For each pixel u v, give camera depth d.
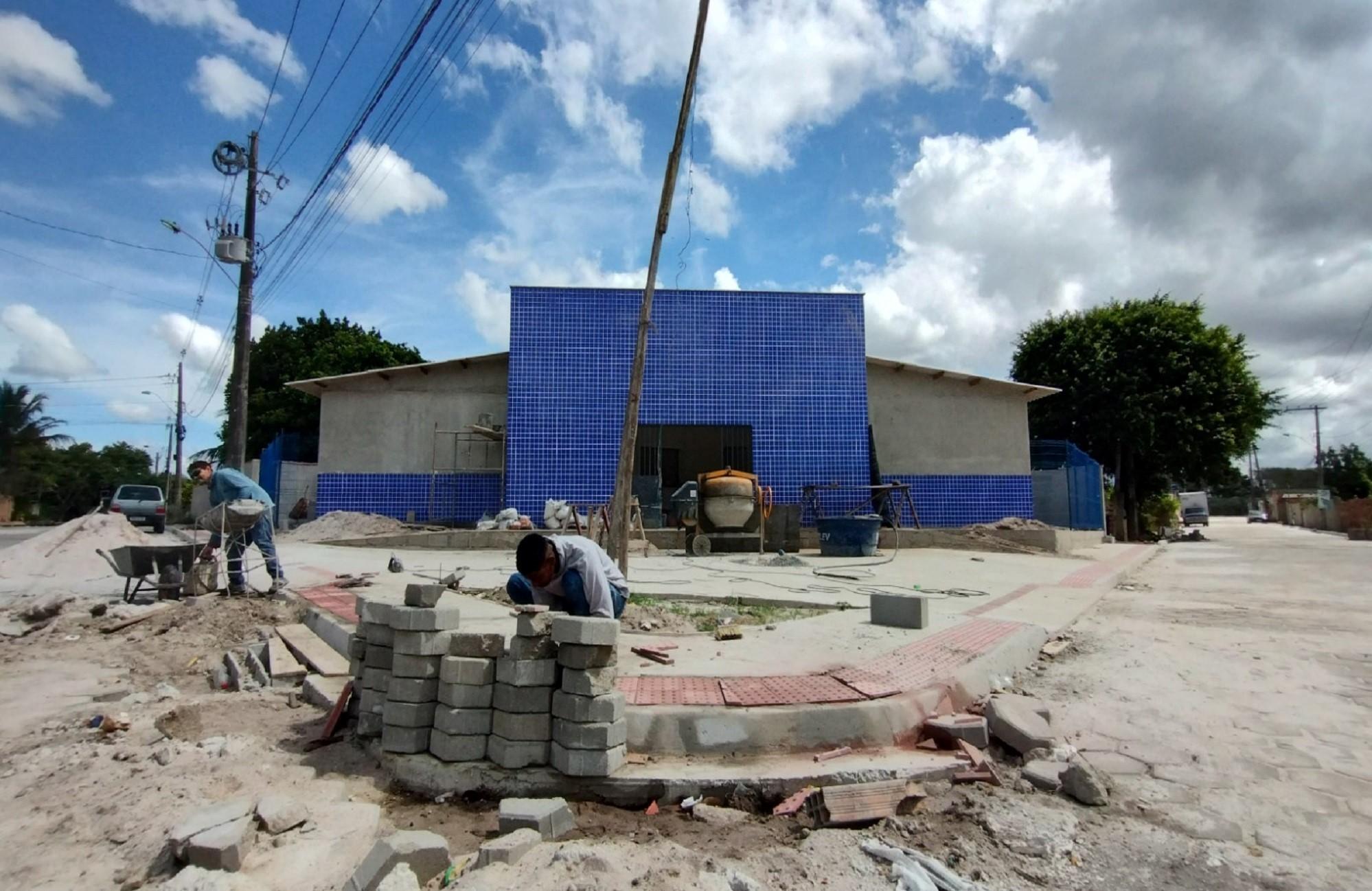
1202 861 3.16
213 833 2.96
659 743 3.94
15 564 10.85
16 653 6.93
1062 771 3.90
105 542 11.75
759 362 18.64
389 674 4.27
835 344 18.91
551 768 3.75
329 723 4.51
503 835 3.18
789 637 6.05
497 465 18.86
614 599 5.02
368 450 18.64
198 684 6.12
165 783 3.71
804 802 3.56
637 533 14.91
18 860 3.03
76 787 3.76
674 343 18.45
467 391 18.97
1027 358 29.75
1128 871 3.08
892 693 4.48
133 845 3.12
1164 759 4.18
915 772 3.83
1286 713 4.93
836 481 18.47
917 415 20.03
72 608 8.79
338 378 18.36
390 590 8.61
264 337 32.19
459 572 9.12
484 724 3.85
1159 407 26.23
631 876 2.85
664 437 22.66
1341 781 3.92
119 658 6.77
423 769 3.79
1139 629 7.64
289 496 20.70
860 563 13.19
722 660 5.23
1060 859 3.17
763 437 18.45
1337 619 8.34
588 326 18.33
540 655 3.81
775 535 15.70
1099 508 21.89
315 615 7.19
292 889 2.79
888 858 3.11
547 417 17.94
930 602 8.36
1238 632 7.49
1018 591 9.70
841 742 4.10
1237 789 3.83
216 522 8.37
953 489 19.84
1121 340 27.36
